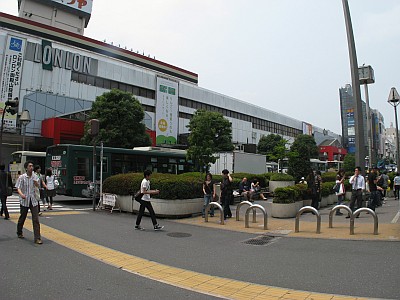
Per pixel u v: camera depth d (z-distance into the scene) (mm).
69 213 13250
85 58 40281
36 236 7660
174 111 52438
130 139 32375
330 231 9641
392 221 11109
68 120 33625
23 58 34250
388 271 5699
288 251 7402
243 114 69688
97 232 9367
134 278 5391
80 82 39688
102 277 5391
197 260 6629
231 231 10023
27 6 51312
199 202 13445
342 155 87062
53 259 6367
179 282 5242
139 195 10156
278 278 5461
